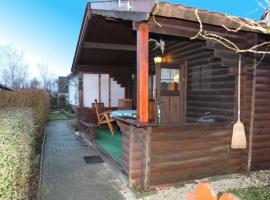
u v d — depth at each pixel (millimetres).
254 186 4277
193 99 6426
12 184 2305
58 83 32969
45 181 4641
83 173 5109
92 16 5090
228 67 4750
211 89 5715
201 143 4570
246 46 4727
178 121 6598
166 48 7504
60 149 7340
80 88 10438
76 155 6605
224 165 4801
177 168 4383
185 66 6648
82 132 9539
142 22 3928
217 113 5520
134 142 4254
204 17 3752
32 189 4258
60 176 4922
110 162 5605
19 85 31938
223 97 5324
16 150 2631
